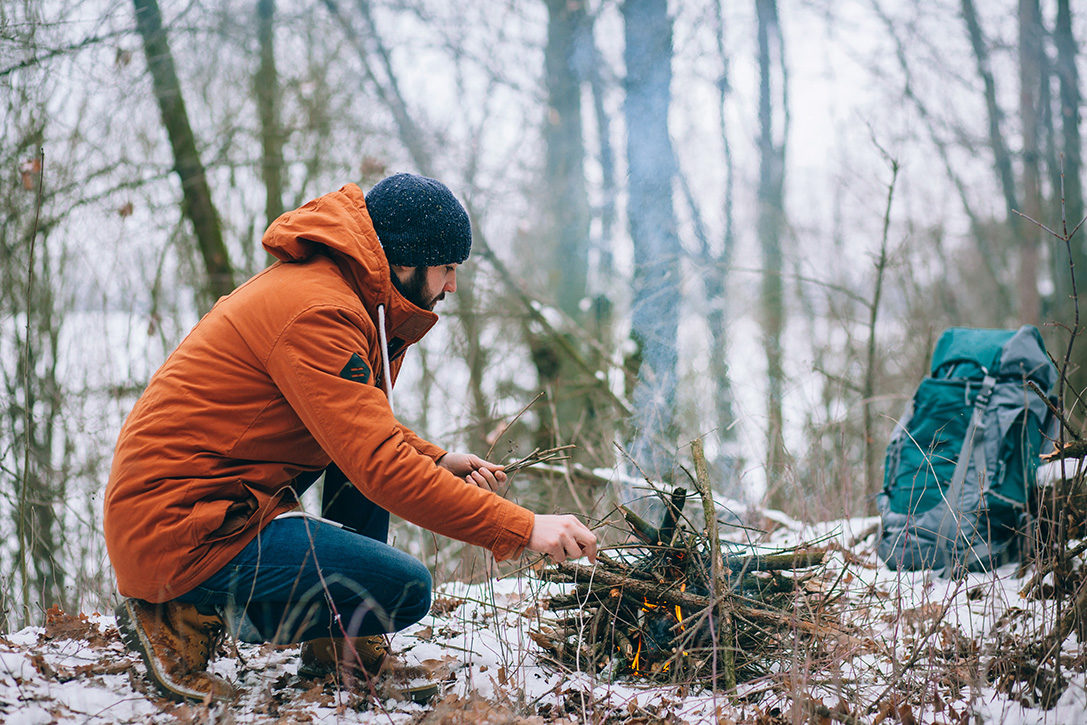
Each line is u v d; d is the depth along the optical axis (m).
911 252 9.36
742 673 2.46
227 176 8.16
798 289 9.84
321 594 2.12
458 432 6.89
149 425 2.04
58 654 2.37
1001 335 3.76
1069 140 11.80
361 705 2.21
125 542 2.02
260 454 2.09
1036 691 2.27
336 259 2.19
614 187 8.71
